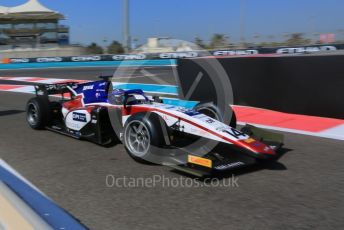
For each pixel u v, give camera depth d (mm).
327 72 6695
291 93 7215
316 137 5699
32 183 3887
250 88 7828
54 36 48188
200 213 3201
